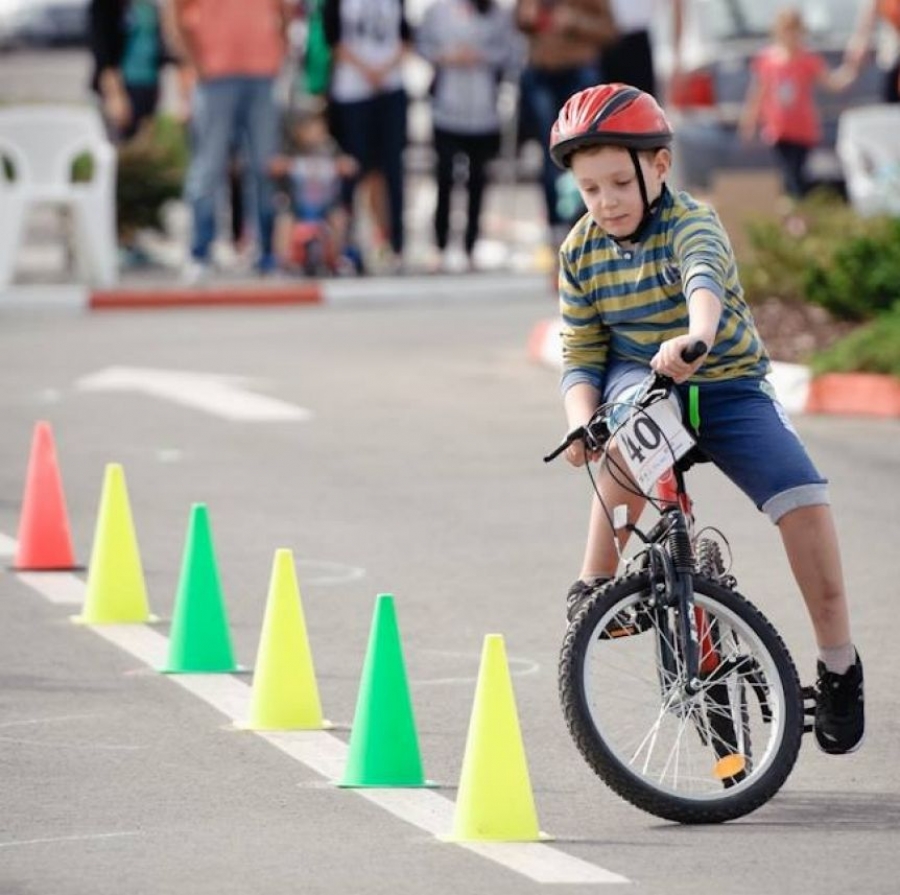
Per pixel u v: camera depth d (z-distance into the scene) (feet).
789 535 65.92
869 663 83.15
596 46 196.54
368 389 148.46
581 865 61.26
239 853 62.64
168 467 122.72
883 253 152.97
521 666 83.87
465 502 113.39
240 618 91.66
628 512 66.23
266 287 195.93
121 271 219.20
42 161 201.26
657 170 64.90
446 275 205.98
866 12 200.44
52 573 100.53
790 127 198.49
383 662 69.62
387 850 62.75
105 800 68.13
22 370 157.69
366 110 202.28
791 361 146.41
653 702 71.51
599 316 67.15
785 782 68.54
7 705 79.15
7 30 539.29
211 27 195.31
